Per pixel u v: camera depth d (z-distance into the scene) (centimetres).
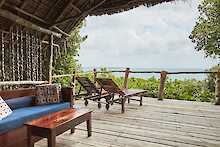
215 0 950
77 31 870
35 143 318
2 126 256
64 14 553
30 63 552
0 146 254
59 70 791
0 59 484
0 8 406
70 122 278
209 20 1001
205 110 546
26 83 510
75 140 328
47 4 501
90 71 806
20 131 285
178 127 400
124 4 519
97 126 401
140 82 859
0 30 476
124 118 461
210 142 327
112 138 339
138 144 315
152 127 398
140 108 568
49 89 406
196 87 822
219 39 977
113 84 513
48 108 357
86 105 595
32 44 554
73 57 876
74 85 711
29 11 493
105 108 566
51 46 593
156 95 769
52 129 243
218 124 421
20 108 359
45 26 571
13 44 503
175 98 744
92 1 532
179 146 311
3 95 349
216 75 638
